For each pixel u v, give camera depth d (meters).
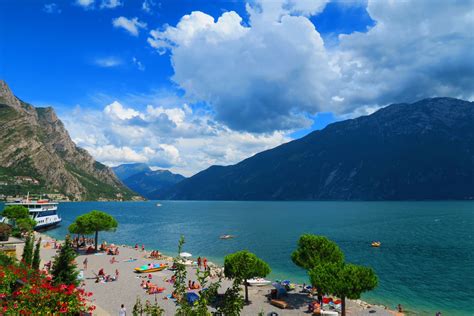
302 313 39.56
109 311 38.12
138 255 76.75
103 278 53.62
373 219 194.25
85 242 91.94
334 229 144.50
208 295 10.63
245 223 180.88
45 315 16.77
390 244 100.88
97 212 80.19
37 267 40.50
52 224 137.25
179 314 10.82
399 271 65.88
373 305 44.66
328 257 43.06
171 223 181.88
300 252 44.38
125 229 149.12
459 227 145.75
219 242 108.19
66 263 32.38
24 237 85.31
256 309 40.84
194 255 84.75
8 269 24.80
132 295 44.69
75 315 19.31
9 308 16.86
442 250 89.62
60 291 18.55
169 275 57.16
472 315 42.09
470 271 65.25
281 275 63.12
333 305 40.84
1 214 105.06
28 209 116.19
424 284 56.19
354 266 36.16
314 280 36.38
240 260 41.34
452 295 50.00
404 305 45.75
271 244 103.19
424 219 188.75
